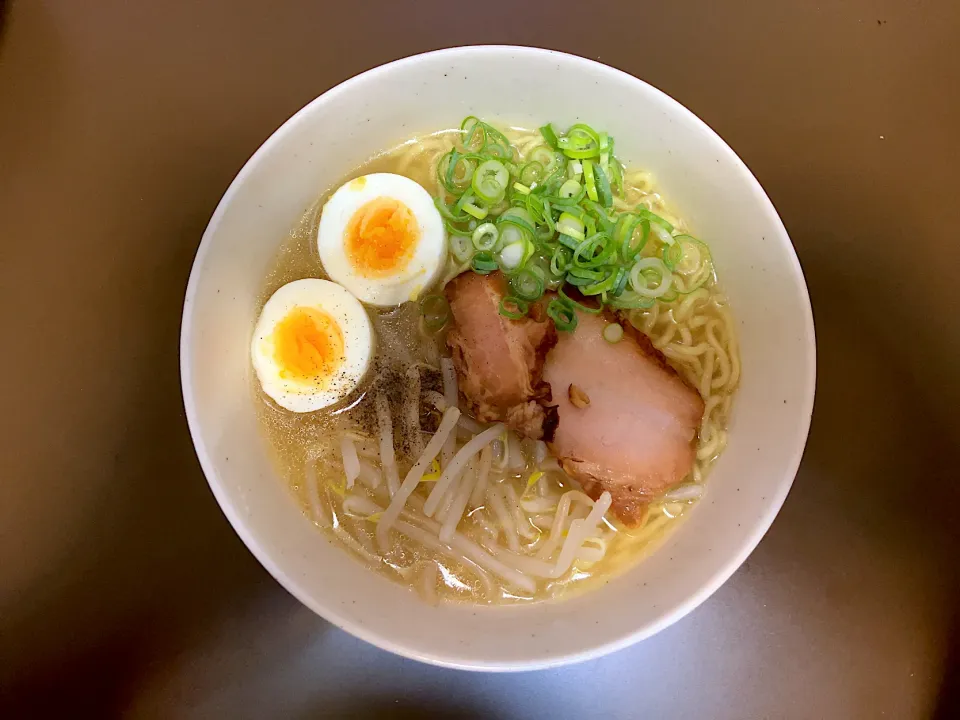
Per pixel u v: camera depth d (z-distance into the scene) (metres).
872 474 0.25
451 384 0.25
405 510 0.24
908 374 0.25
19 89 0.28
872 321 0.26
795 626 0.24
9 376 0.26
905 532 0.25
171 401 0.26
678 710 0.24
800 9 0.28
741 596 0.24
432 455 0.24
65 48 0.28
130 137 0.28
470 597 0.23
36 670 0.24
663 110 0.23
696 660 0.24
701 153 0.23
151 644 0.24
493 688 0.24
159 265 0.27
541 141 0.26
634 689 0.24
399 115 0.25
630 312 0.26
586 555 0.23
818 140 0.27
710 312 0.25
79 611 0.24
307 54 0.28
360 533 0.24
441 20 0.28
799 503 0.25
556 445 0.24
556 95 0.24
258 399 0.24
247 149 0.27
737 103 0.28
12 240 0.27
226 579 0.25
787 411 0.21
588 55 0.28
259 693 0.24
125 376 0.26
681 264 0.25
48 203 0.27
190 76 0.28
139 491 0.25
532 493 0.25
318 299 0.24
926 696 0.24
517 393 0.24
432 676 0.24
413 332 0.25
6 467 0.25
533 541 0.24
